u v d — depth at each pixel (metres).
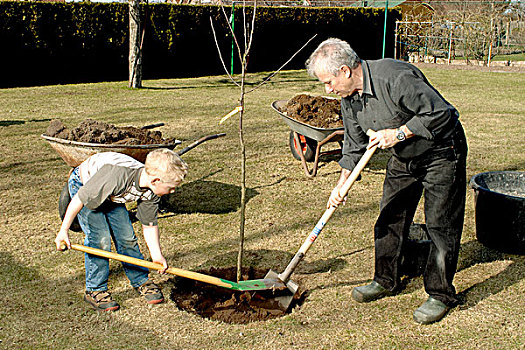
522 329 3.18
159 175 2.86
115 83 15.36
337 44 2.91
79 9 15.48
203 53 18.52
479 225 4.32
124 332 3.13
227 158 7.09
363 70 2.96
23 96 12.39
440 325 3.23
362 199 5.57
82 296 3.53
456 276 3.87
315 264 4.07
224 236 4.56
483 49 23.81
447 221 3.16
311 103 6.34
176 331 3.14
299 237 4.57
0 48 14.48
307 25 20.89
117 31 16.42
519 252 4.15
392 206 3.40
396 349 2.99
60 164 6.59
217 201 5.43
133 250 3.45
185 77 17.78
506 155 7.33
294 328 3.20
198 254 4.21
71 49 15.69
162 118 9.80
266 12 19.50
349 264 4.07
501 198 4.06
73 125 8.86
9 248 4.23
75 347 2.97
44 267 3.93
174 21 17.36
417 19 26.11
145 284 3.55
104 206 3.28
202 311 3.46
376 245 3.53
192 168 6.60
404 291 3.65
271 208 5.27
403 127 2.94
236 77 17.53
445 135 2.98
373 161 7.14
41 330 3.13
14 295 3.52
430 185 3.15
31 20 14.71
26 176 6.09
